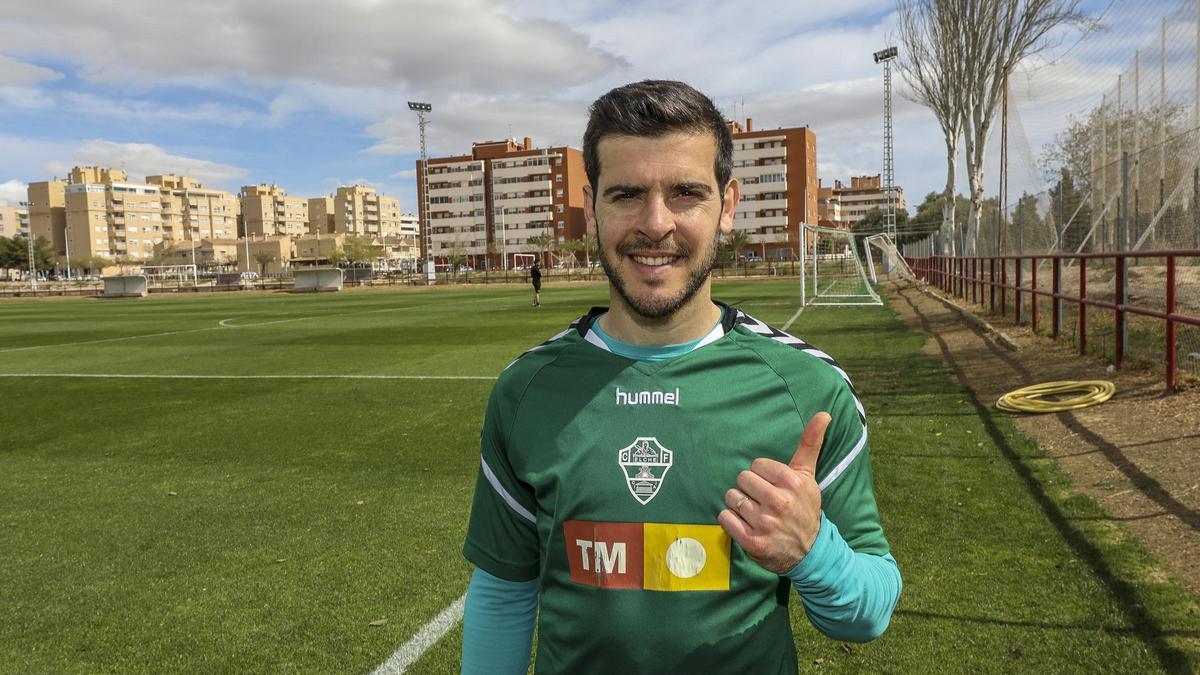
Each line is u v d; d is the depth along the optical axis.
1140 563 3.24
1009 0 20.66
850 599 1.06
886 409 6.74
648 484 1.16
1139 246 10.43
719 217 1.25
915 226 81.31
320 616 3.16
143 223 135.00
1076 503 4.04
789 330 14.16
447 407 7.82
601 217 1.22
